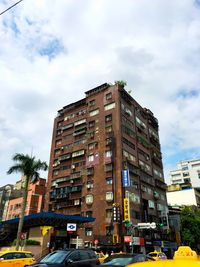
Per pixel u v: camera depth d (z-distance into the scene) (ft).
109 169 149.38
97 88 185.16
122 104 171.53
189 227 176.86
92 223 140.97
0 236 120.26
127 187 144.15
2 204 239.30
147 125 198.59
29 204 209.77
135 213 142.51
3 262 53.98
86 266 38.24
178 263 7.55
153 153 191.31
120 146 152.15
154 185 176.35
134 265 8.39
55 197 169.07
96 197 147.33
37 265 33.76
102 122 168.45
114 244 123.75
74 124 186.39
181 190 244.63
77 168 167.02
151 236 148.25
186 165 364.58
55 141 193.98
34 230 109.09
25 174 104.42
